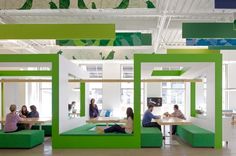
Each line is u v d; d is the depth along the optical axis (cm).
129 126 845
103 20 1073
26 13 881
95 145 812
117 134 813
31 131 869
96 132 852
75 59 1461
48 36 739
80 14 881
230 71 1678
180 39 1381
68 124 920
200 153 741
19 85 1526
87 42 1073
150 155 715
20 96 1527
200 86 1383
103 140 812
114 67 1638
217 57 821
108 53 1457
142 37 1059
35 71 1120
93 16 959
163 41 1364
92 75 1705
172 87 1688
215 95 821
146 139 820
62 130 850
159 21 1010
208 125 889
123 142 811
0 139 812
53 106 821
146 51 1473
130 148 806
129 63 1645
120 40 1060
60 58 837
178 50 1062
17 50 1502
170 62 821
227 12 827
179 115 1111
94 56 1459
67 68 915
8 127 855
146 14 870
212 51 1048
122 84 1675
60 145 814
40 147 833
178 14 851
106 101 1634
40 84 1716
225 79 1705
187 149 796
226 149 798
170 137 966
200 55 821
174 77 1215
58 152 753
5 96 1467
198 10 859
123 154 725
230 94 1700
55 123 817
